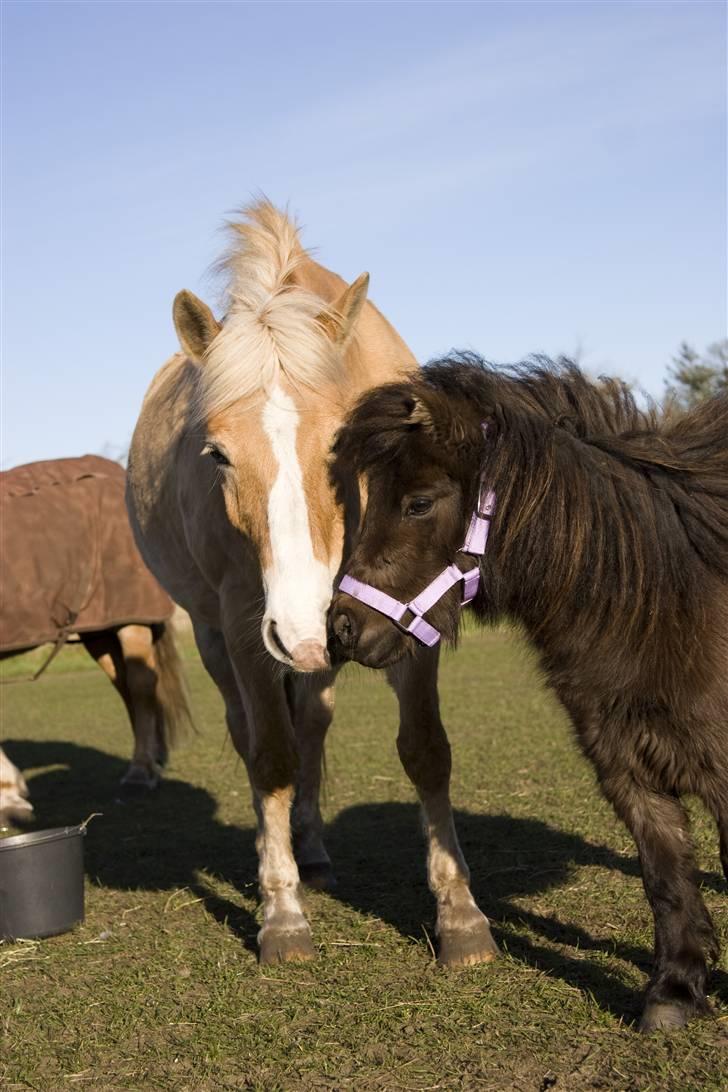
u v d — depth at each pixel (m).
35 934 5.02
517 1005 3.73
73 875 5.16
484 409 3.50
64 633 8.40
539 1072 3.22
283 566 3.79
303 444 3.87
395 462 3.40
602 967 4.02
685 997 3.42
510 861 5.66
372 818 7.09
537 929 4.56
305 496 3.84
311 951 4.47
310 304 4.09
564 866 5.46
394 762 9.01
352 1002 3.92
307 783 5.75
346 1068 3.37
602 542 3.40
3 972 4.62
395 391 3.46
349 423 3.55
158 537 5.89
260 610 4.57
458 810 6.96
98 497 8.67
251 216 4.45
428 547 3.45
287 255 4.34
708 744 3.36
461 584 3.54
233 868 6.17
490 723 10.48
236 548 4.56
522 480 3.40
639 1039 3.36
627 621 3.36
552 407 3.71
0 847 5.02
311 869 5.61
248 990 4.14
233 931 4.98
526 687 13.10
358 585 3.44
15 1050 3.73
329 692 5.76
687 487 3.57
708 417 3.86
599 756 3.52
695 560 3.44
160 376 6.32
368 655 3.48
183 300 4.21
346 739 10.30
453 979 4.05
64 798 8.79
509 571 3.52
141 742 8.93
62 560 8.32
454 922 4.29
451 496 3.44
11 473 8.72
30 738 12.49
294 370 3.91
